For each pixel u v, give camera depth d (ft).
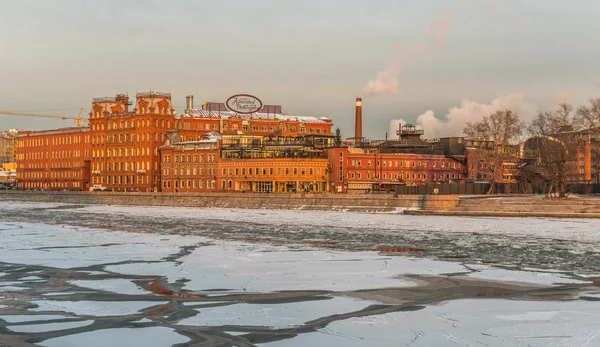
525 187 560.61
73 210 549.54
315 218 423.23
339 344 109.81
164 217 444.14
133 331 117.60
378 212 480.64
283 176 611.88
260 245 257.75
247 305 139.54
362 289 158.51
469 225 353.51
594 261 210.59
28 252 232.12
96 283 166.40
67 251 235.40
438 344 109.50
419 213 448.24
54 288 159.43
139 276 177.27
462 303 141.59
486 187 545.03
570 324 122.11
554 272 186.09
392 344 109.70
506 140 562.25
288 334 115.85
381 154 631.56
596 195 503.61
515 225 350.02
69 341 111.45
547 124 541.34
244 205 566.36
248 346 108.68
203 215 465.47
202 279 172.24
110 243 264.52
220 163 649.20
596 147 546.26
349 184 612.29
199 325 122.11
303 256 220.84
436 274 181.37
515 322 123.65
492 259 215.31
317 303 141.59
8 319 126.41
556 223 359.25
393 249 244.83
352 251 237.66
